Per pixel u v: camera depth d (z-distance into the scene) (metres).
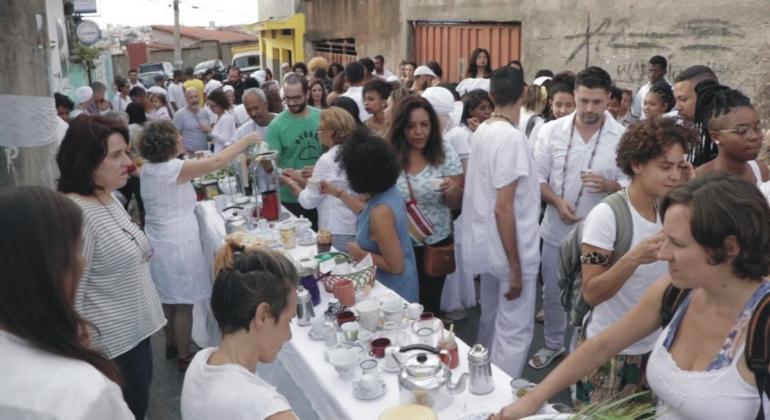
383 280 3.35
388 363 2.57
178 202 4.38
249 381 1.83
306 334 2.94
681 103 4.24
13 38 4.13
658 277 2.62
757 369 1.62
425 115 3.95
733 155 3.12
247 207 4.85
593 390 2.72
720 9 7.07
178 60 38.31
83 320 1.46
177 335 4.58
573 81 5.21
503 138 3.58
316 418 2.70
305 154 5.46
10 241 1.32
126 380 3.04
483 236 3.78
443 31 12.80
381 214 3.25
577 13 9.13
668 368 1.83
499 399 2.33
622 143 2.62
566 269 2.97
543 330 5.00
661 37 7.84
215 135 7.80
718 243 1.63
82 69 18.17
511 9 10.57
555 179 4.17
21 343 1.34
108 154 2.94
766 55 6.65
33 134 4.29
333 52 18.33
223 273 1.91
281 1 22.58
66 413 1.26
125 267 2.97
